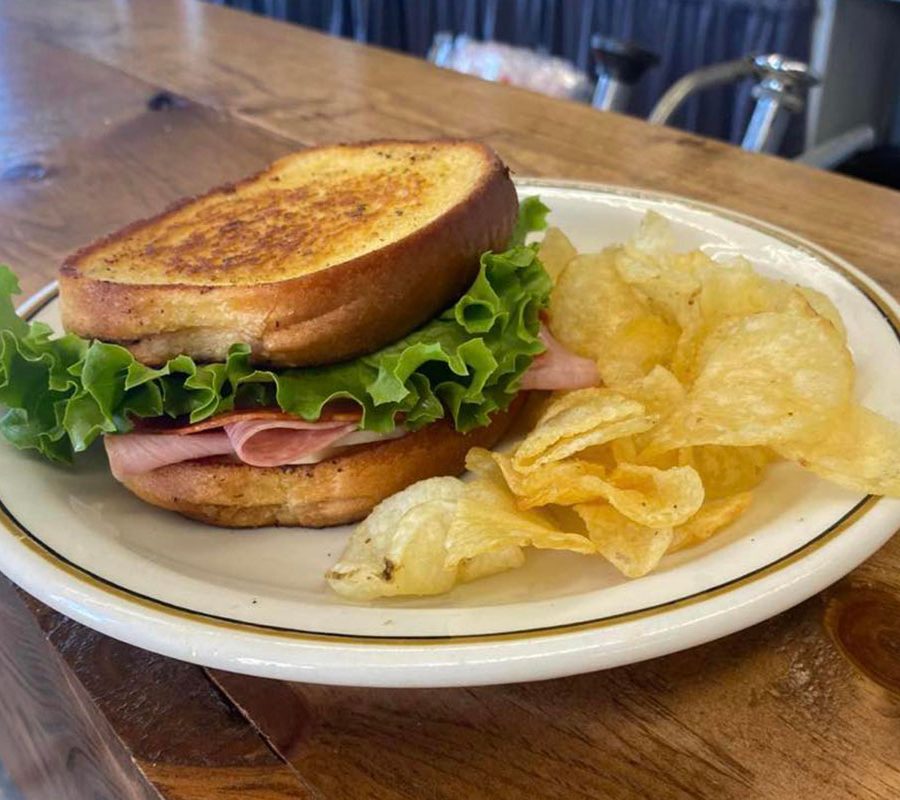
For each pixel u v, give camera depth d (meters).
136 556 0.22
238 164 0.49
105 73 0.65
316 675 0.18
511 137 0.51
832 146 0.77
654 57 0.64
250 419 0.25
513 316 0.27
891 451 0.22
